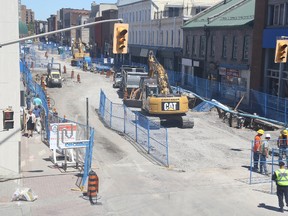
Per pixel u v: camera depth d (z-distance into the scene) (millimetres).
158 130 32188
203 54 55188
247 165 23703
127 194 18672
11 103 20672
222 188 19672
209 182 20562
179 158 24859
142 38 80688
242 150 27047
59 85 57406
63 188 19016
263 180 20953
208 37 52938
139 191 19094
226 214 16562
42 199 17703
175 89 46750
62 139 20812
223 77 49688
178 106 32938
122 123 34281
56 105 43188
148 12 76688
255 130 33844
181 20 62344
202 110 41219
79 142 21016
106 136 30125
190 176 21484
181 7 73438
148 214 16531
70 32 160125
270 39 39469
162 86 35250
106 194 18609
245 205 17547
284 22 38125
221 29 49375
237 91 42875
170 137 30266
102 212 16594
